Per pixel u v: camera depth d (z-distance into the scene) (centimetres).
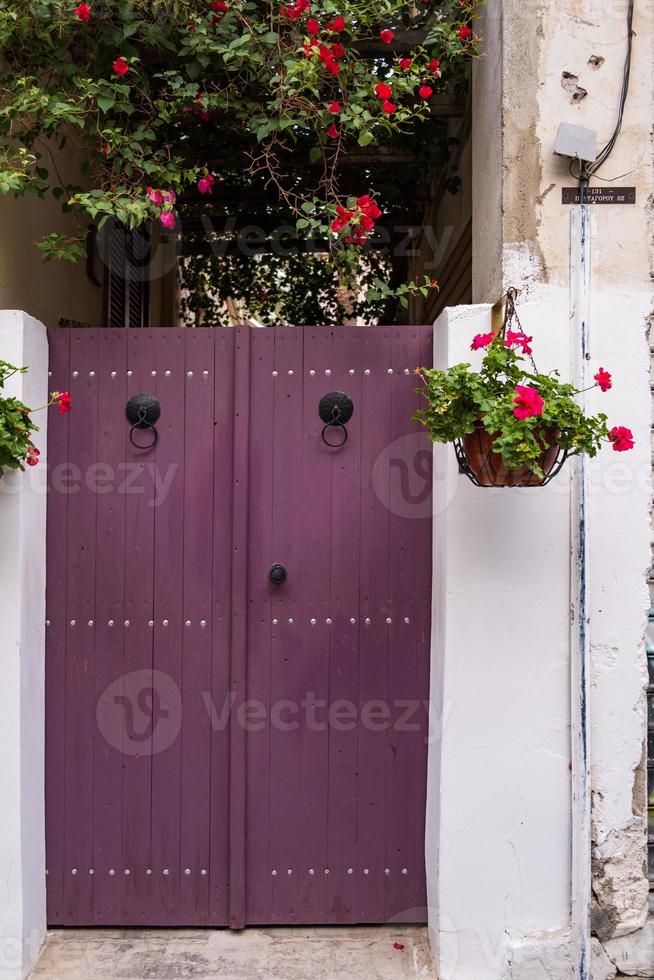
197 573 283
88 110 266
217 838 285
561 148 251
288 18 265
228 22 269
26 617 264
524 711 259
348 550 283
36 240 336
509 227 257
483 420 212
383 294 282
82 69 284
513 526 258
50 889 283
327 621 283
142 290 528
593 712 259
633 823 260
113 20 275
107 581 284
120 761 284
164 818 284
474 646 259
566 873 260
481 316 259
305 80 256
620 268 257
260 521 282
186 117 334
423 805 284
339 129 305
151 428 283
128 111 269
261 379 283
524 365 257
